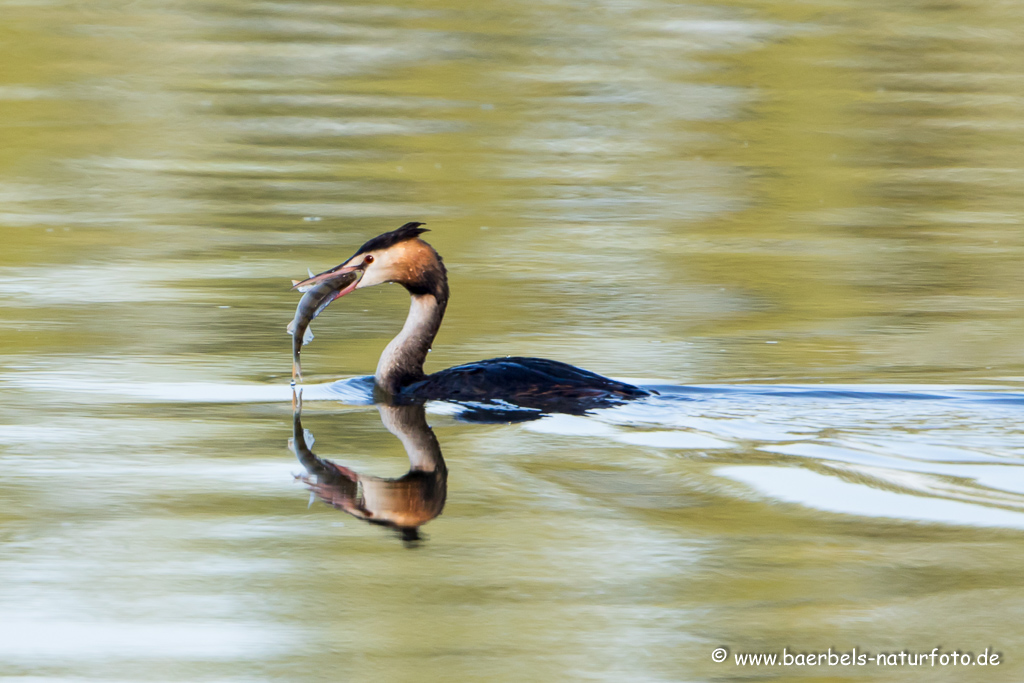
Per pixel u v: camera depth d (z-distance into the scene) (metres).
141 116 29.30
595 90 32.59
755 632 7.95
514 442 11.53
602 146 27.44
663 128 29.06
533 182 24.52
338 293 13.27
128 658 7.61
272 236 20.47
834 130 29.02
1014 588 8.48
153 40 37.44
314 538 9.32
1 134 27.31
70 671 7.46
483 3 43.72
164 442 11.50
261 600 8.34
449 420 12.27
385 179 24.52
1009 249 20.27
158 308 16.58
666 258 19.66
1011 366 14.13
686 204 23.17
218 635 7.89
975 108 31.22
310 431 11.88
